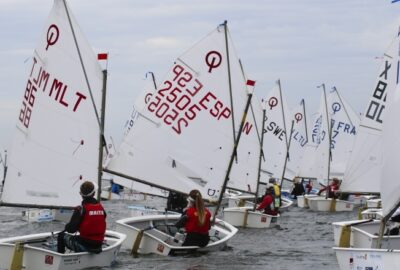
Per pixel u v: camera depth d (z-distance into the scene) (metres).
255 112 60.53
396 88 22.25
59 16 29.97
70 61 29.88
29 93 30.41
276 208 48.81
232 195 72.88
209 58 36.06
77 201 29.59
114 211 60.88
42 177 29.83
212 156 36.16
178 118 36.28
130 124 61.81
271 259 31.50
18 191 29.72
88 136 29.72
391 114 22.23
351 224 31.89
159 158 36.34
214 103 36.09
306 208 70.38
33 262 24.86
